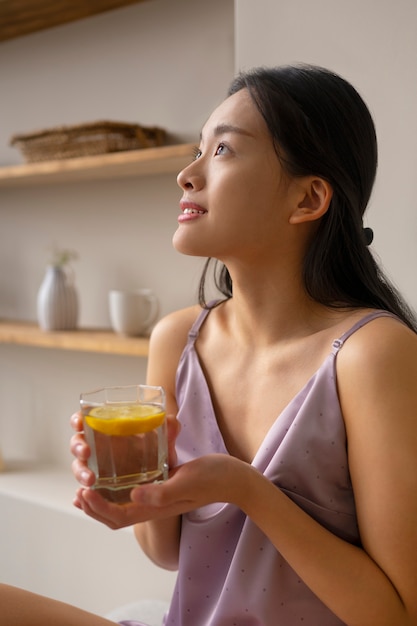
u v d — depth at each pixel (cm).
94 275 212
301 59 142
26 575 192
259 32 146
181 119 188
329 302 95
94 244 211
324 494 88
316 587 81
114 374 208
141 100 195
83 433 77
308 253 94
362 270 96
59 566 185
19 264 231
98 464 71
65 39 209
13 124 225
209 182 92
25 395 229
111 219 207
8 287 235
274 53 145
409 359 84
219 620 90
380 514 80
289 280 95
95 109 205
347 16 136
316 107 89
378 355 84
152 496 70
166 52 189
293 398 91
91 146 179
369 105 135
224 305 110
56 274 200
